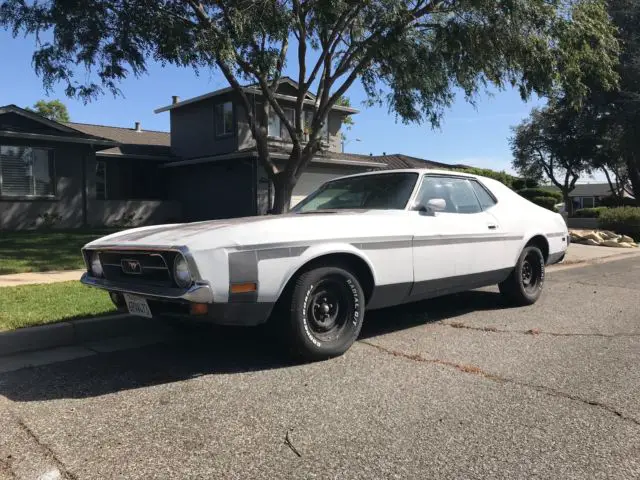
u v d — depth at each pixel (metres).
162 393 3.96
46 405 3.74
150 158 23.78
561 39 12.19
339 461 2.93
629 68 26.28
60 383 4.19
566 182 39.22
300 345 4.48
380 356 4.81
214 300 4.00
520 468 2.86
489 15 11.62
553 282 9.52
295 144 14.29
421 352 4.95
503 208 6.62
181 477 2.77
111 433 3.29
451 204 6.00
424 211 5.49
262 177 21.62
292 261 4.32
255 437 3.22
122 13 11.40
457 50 12.38
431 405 3.71
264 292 4.19
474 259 5.94
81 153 19.78
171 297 4.01
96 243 4.84
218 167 23.00
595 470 2.84
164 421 3.46
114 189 23.78
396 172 5.95
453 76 13.75
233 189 22.42
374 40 12.73
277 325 4.49
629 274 10.66
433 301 7.42
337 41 13.74
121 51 12.03
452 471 2.83
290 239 4.31
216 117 23.02
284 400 3.79
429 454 3.01
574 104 13.99
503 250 6.38
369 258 4.84
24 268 9.57
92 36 11.78
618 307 7.16
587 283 9.40
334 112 25.12
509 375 4.33
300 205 6.20
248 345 5.21
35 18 11.55
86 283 4.85
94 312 5.84
